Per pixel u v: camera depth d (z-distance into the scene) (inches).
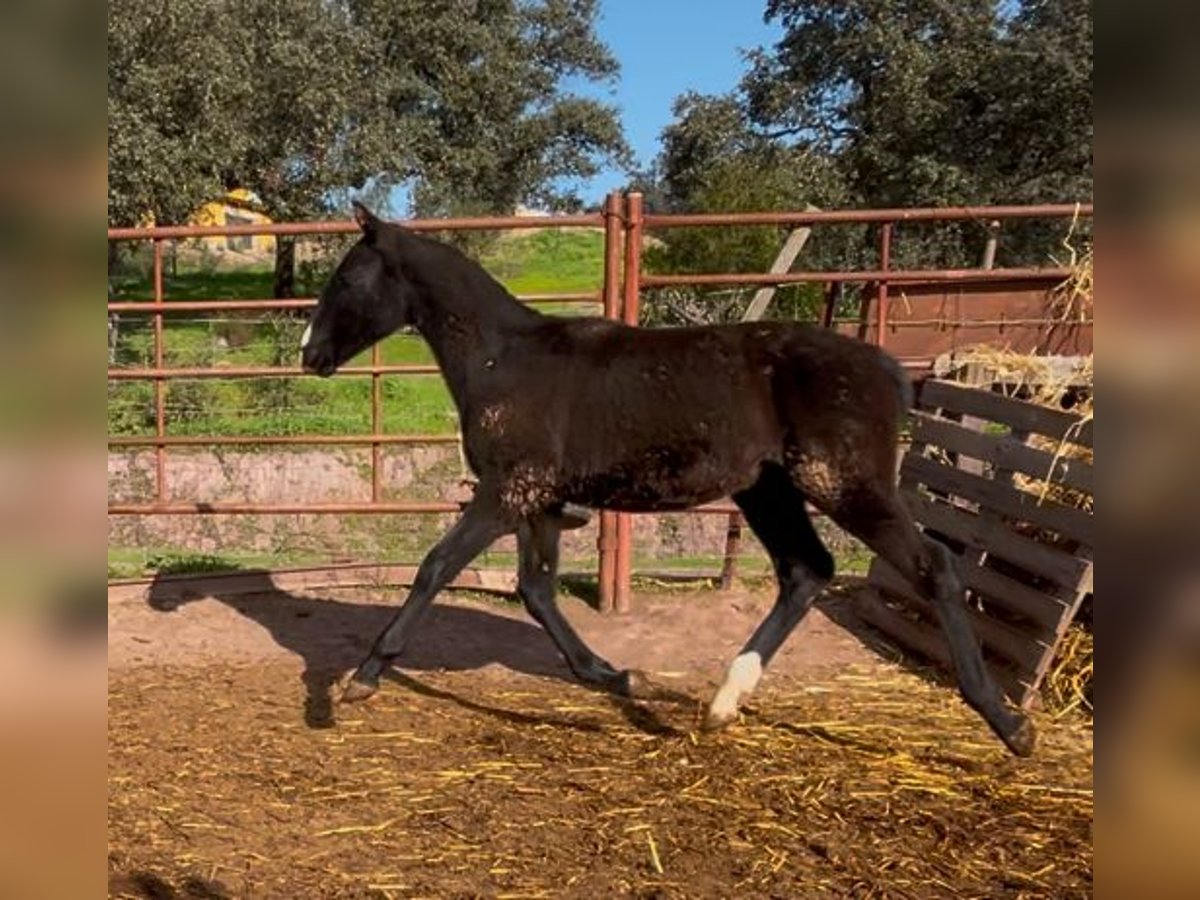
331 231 216.7
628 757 157.2
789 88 797.9
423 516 343.0
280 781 148.3
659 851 127.0
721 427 150.3
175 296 813.2
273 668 199.3
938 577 146.3
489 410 158.9
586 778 149.3
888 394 148.9
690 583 248.7
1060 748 160.2
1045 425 184.4
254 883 118.4
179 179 532.1
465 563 161.3
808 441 147.1
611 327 161.6
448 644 212.4
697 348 153.9
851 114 787.4
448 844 129.0
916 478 214.2
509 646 211.9
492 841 129.7
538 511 162.9
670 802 140.9
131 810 137.5
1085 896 116.4
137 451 375.6
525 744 162.6
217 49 541.0
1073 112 645.9
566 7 1064.2
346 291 167.5
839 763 154.7
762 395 150.3
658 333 158.7
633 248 219.6
